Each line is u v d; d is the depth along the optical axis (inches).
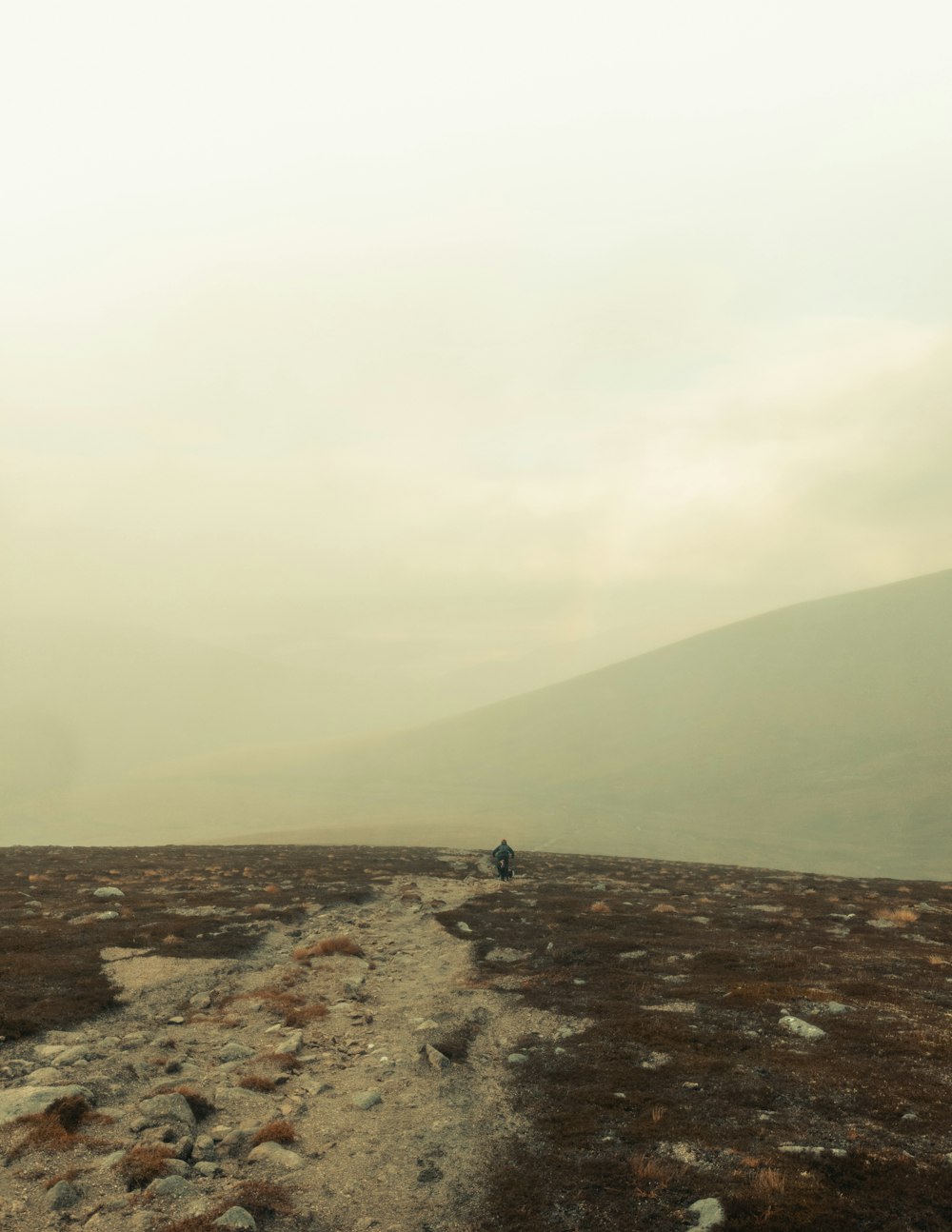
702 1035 494.9
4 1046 470.9
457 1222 295.7
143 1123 372.5
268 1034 535.5
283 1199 311.6
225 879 1316.4
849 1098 387.9
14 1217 289.4
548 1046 496.7
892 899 1196.5
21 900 961.5
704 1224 278.5
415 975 726.5
